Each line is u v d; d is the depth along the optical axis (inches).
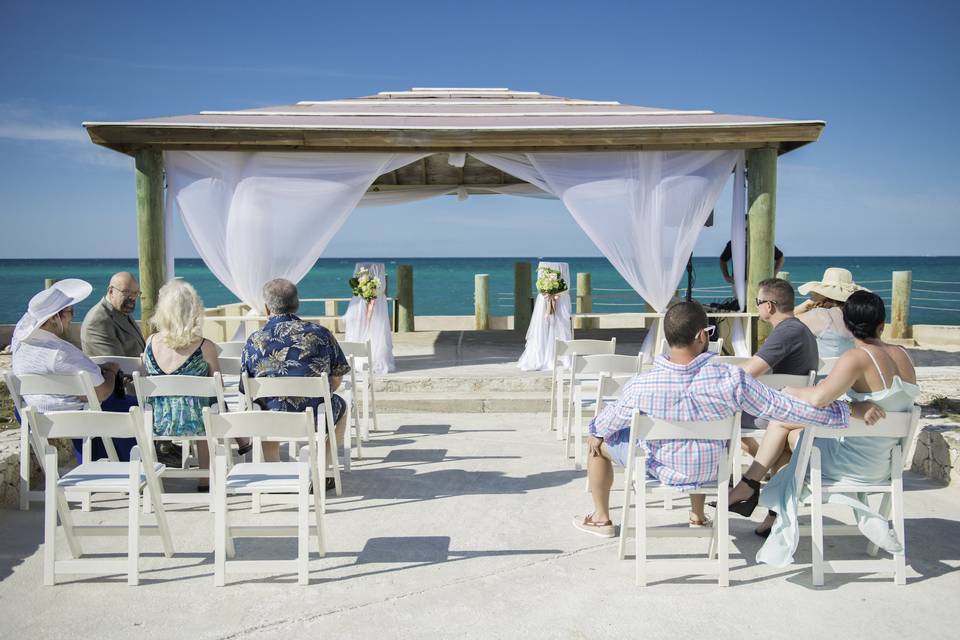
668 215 318.3
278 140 300.7
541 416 290.5
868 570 138.9
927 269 3193.9
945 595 133.7
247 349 185.0
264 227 313.4
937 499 185.9
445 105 399.9
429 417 289.1
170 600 132.6
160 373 183.3
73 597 133.6
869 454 141.2
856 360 136.1
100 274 3009.4
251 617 126.2
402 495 193.2
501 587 138.0
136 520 138.9
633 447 139.0
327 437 190.5
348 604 131.1
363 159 316.2
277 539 162.1
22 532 166.4
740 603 131.3
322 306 1455.5
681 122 313.0
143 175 306.0
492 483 203.0
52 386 173.5
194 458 210.1
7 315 1128.8
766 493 144.8
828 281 204.5
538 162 318.7
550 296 329.4
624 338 450.3
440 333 494.9
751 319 321.4
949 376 317.7
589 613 127.6
